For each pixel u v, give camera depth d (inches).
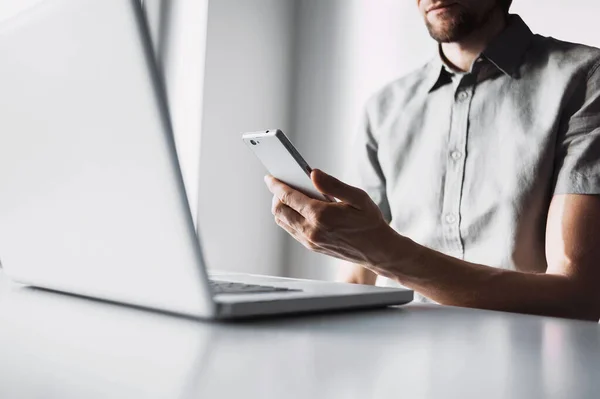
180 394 10.1
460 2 54.2
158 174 15.5
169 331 16.5
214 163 103.4
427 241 56.4
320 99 110.3
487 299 35.3
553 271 41.7
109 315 18.8
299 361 13.3
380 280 60.4
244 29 107.8
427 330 18.4
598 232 43.3
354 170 63.3
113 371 11.6
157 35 97.0
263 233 109.8
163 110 14.9
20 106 19.4
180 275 16.9
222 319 18.3
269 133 29.0
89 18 15.7
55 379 10.8
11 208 21.8
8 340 14.4
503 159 53.3
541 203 51.6
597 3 78.5
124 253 17.8
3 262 24.6
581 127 49.7
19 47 18.7
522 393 11.1
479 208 53.8
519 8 85.2
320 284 26.3
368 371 12.5
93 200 17.8
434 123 58.2
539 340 17.2
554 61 53.6
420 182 57.6
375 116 62.7
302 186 32.5
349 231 32.7
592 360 14.4
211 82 103.1
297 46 114.4
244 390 10.6
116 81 15.5
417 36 98.0
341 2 108.7
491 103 55.1
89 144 17.1
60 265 20.8
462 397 10.8
